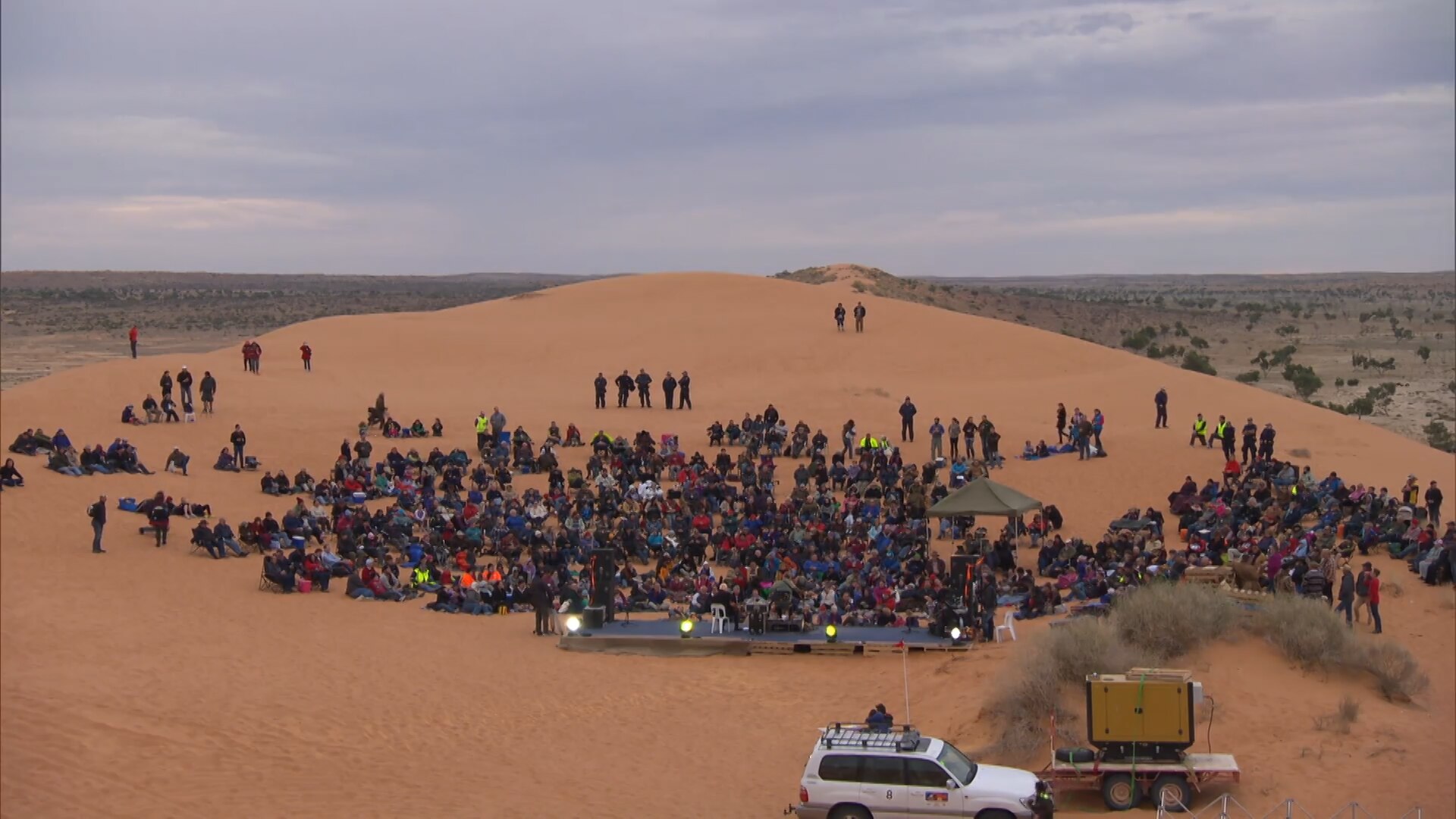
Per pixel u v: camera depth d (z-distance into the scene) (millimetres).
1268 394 66750
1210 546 37750
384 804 22266
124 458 47750
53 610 34281
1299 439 56906
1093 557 38500
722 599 34125
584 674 30906
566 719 27516
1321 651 27172
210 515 44469
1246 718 24609
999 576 38750
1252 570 32344
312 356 73500
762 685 29969
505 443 53188
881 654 31953
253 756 24562
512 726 26969
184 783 22906
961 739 24859
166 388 55438
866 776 20141
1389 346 175875
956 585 32719
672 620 35469
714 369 73438
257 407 59281
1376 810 20906
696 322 84938
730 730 26766
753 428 54875
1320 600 29062
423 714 27609
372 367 72438
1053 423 60219
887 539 41031
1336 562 33844
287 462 51594
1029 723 24172
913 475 47156
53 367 132875
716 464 50094
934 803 19797
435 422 56469
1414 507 41562
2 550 39406
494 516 43688
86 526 42188
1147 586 30344
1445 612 33844
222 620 34562
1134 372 70250
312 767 24078
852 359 74812
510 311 92188
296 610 36094
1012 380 71000
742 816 21859
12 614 33688
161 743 24906
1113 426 59125
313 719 26922
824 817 20172
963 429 52594
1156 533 42250
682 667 31609
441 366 73750
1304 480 44406
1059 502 47875
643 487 46688
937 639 32375
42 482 45219
